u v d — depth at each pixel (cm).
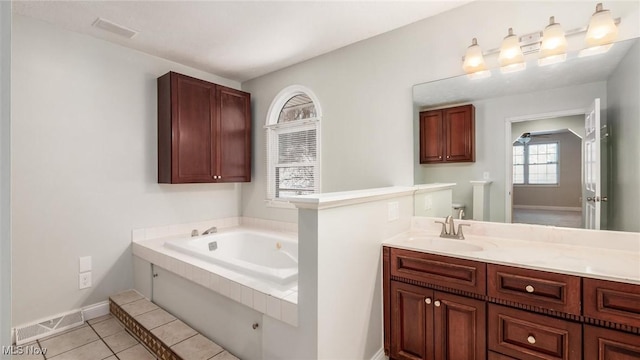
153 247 270
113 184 278
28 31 230
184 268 226
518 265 154
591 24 169
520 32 199
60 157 247
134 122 290
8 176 43
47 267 242
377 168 266
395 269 196
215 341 204
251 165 372
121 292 282
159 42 273
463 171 223
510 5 203
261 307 171
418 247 188
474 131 218
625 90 169
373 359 192
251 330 180
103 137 271
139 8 219
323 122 302
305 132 327
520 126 201
